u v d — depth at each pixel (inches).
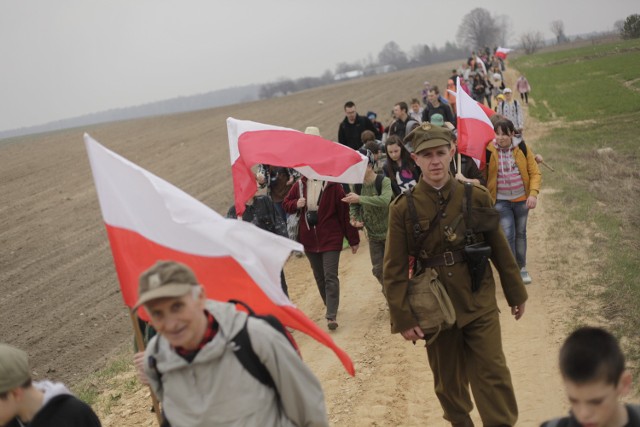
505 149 325.7
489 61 2140.7
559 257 377.7
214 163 1037.8
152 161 1130.0
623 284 316.8
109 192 163.0
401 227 190.4
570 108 1173.7
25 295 522.9
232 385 124.4
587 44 3998.5
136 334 163.6
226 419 124.5
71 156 1266.0
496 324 188.7
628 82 1481.3
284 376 127.5
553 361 262.8
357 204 336.2
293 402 130.1
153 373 129.2
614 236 396.5
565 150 751.1
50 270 579.5
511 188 327.9
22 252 645.3
